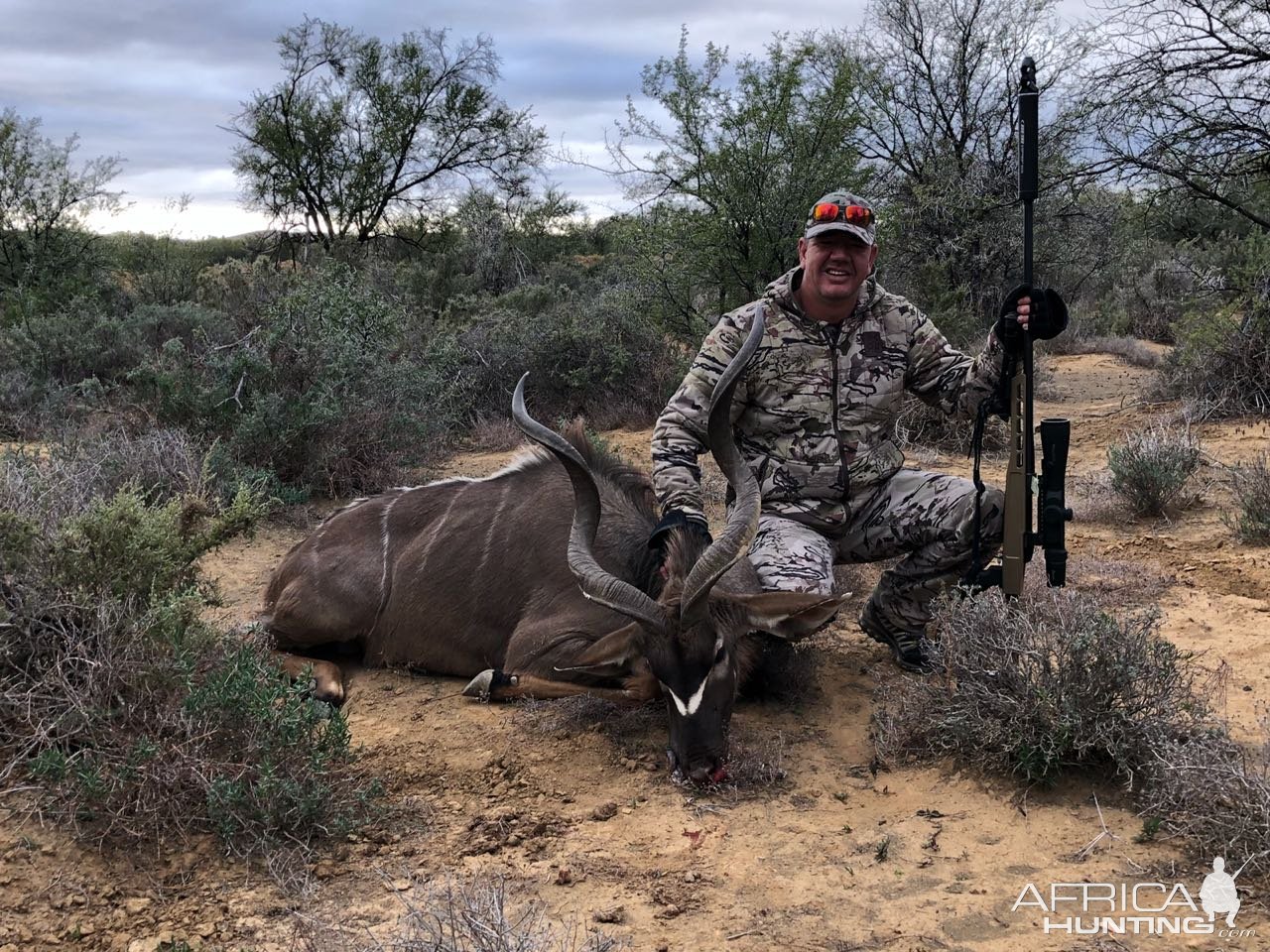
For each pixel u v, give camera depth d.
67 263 21.03
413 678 5.43
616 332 12.73
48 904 3.38
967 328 13.98
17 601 4.16
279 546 7.50
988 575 4.82
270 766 3.77
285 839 3.75
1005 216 17.19
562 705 4.90
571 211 28.78
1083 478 8.93
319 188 26.17
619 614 4.73
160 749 3.81
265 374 9.18
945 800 4.04
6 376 11.70
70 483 5.70
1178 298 19.62
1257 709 4.59
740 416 5.27
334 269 12.22
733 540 4.02
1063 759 4.09
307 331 9.66
